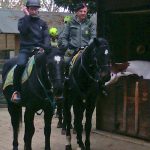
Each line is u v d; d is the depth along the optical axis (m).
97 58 7.53
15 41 17.64
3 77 8.59
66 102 8.54
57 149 8.80
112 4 10.04
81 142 8.30
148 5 9.16
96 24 10.09
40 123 11.67
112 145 9.09
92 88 7.96
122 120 9.94
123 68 9.90
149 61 10.20
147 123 9.30
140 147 8.89
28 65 7.61
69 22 8.96
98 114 10.54
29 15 7.92
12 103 8.23
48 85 7.23
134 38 10.62
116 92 10.04
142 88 9.40
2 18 18.52
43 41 7.97
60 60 6.96
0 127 11.23
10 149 8.82
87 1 13.92
